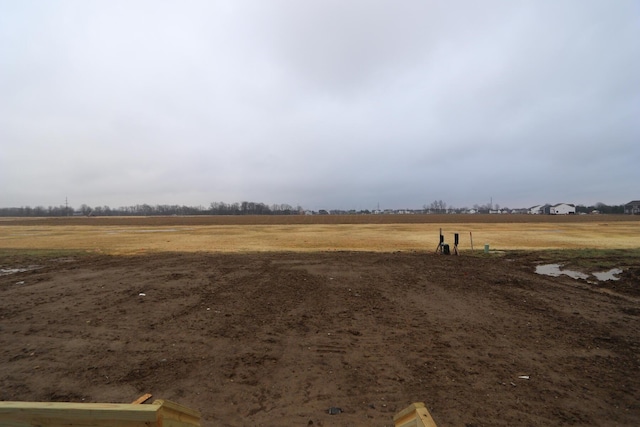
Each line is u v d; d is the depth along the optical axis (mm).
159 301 8805
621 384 4539
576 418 3754
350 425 3602
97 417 1832
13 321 7148
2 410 1878
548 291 10172
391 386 4449
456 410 3875
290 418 3732
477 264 15266
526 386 4465
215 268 13984
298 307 8312
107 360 5242
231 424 3619
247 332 6520
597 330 6723
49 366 5027
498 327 6875
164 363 5141
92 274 12641
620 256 17188
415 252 20172
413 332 6559
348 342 6027
